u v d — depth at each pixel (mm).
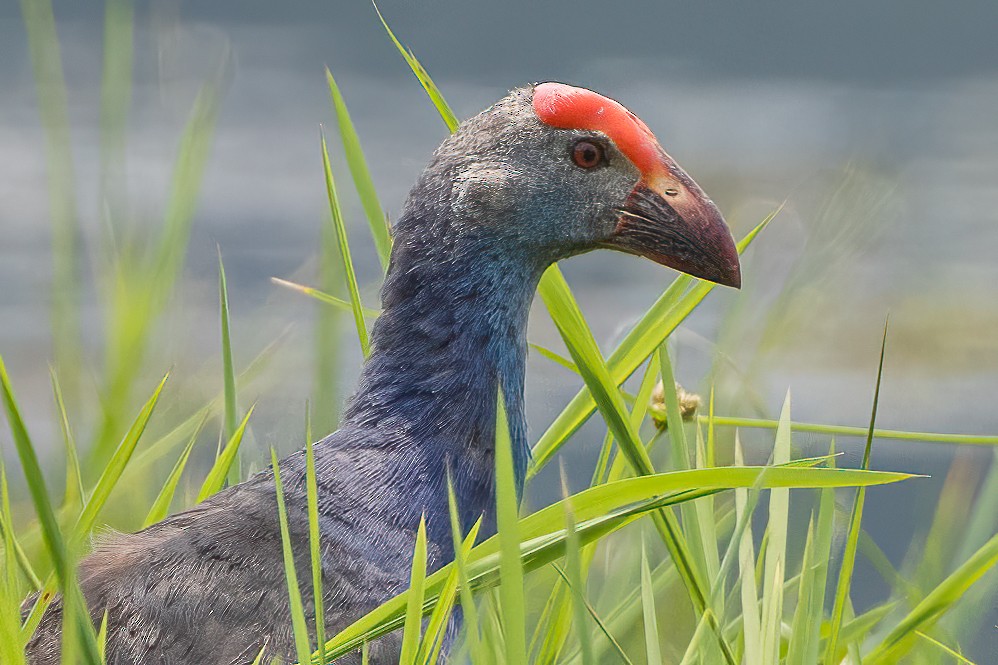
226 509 7762
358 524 7863
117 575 7395
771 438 12617
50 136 10633
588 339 7660
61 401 9250
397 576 7797
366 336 8945
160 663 7117
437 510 8195
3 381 5574
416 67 9047
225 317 9180
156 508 8711
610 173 8953
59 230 10703
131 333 10070
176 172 10594
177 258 10484
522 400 8883
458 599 7703
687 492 6594
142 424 7672
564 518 6609
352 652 7262
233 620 7270
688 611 10359
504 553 5645
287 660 7207
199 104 10750
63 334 10836
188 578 7359
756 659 7000
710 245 8992
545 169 8781
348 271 9000
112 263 10445
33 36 10523
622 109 9016
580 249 9086
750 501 7551
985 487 9633
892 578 9742
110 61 10703
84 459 10039
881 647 7879
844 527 10945
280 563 7492
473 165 8680
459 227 8578
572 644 9273
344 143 9422
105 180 10617
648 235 9008
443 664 7621
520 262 8820
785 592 9242
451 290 8539
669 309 8555
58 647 7242
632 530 9859
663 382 7949
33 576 8211
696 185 9094
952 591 7723
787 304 10977
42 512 5613
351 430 8281
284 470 7973
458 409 8430
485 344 8609
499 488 5648
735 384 11125
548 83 9078
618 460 8805
